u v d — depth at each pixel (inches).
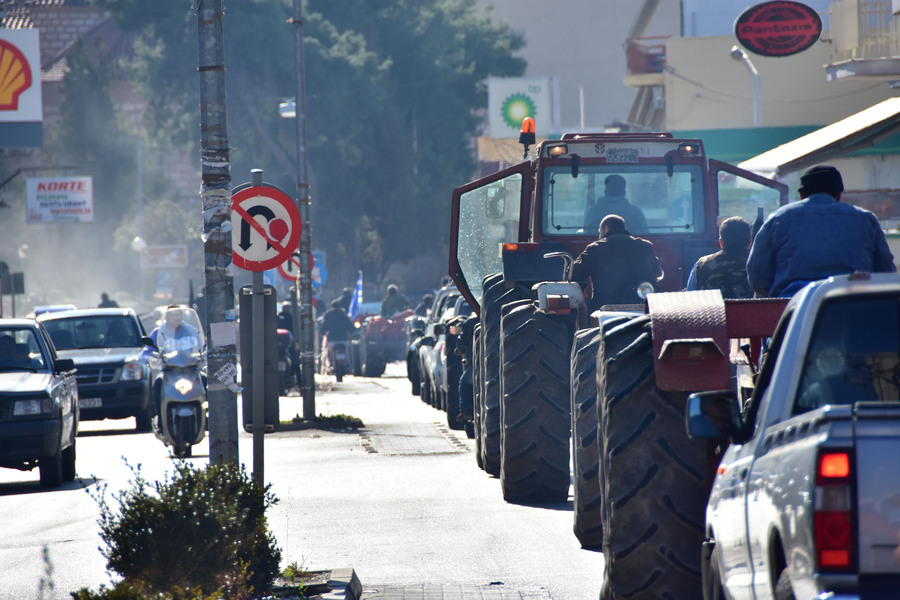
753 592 653.3
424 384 3816.4
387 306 5605.3
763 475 638.5
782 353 663.1
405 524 1560.0
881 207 4355.3
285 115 4987.7
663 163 1754.4
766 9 4862.2
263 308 1384.1
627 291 1520.7
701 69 6614.2
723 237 1300.4
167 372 2493.8
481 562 1306.6
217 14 1378.0
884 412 553.6
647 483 919.7
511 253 1705.2
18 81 6801.2
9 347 2288.4
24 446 2110.0
